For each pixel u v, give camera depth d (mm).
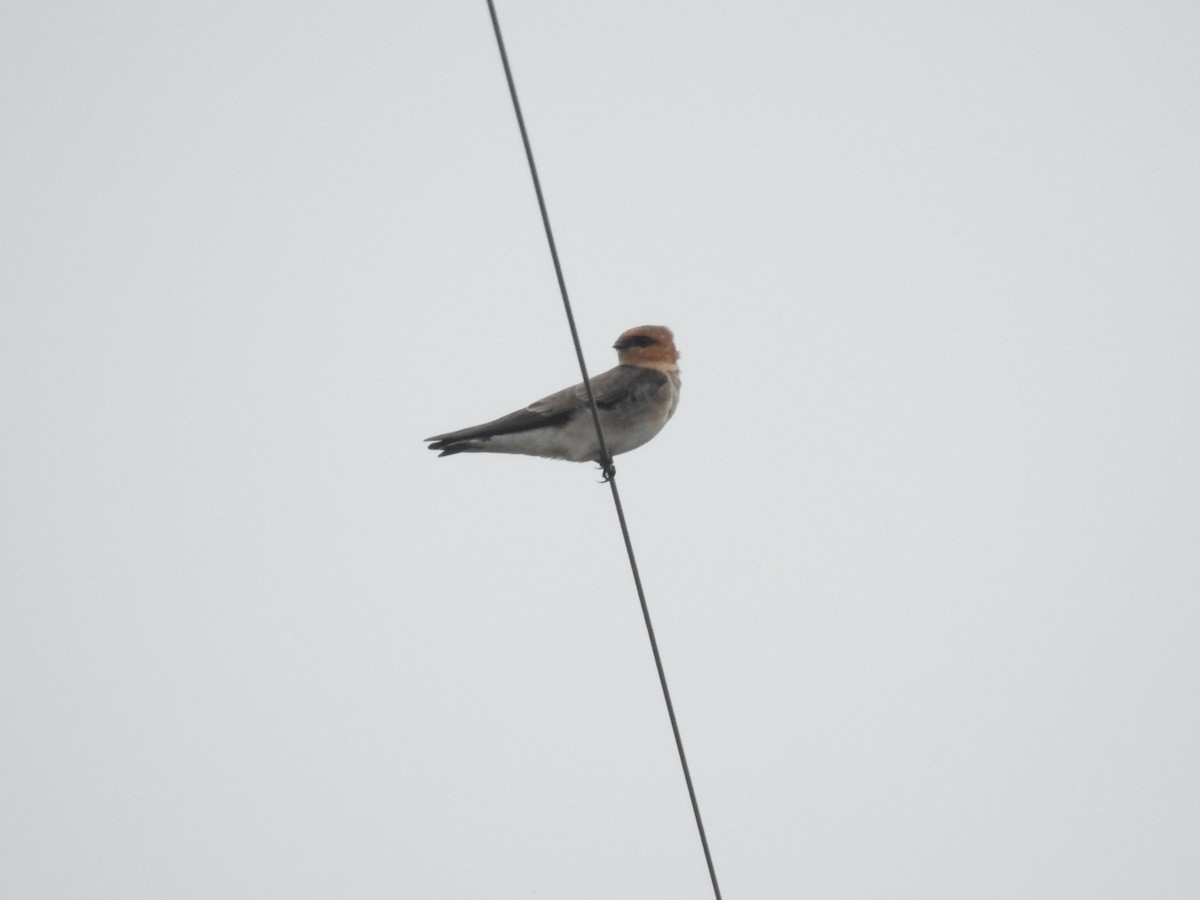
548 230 9914
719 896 9969
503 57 9430
